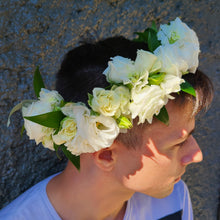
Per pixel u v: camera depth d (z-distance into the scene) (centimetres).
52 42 121
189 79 81
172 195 126
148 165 87
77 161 80
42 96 76
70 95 83
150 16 133
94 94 69
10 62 117
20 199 103
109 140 71
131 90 71
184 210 130
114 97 70
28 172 132
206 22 142
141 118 72
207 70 150
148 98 70
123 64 71
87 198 96
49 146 81
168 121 77
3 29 112
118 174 90
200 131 158
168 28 81
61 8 119
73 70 86
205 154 162
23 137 127
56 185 101
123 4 127
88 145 73
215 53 147
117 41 88
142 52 71
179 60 74
